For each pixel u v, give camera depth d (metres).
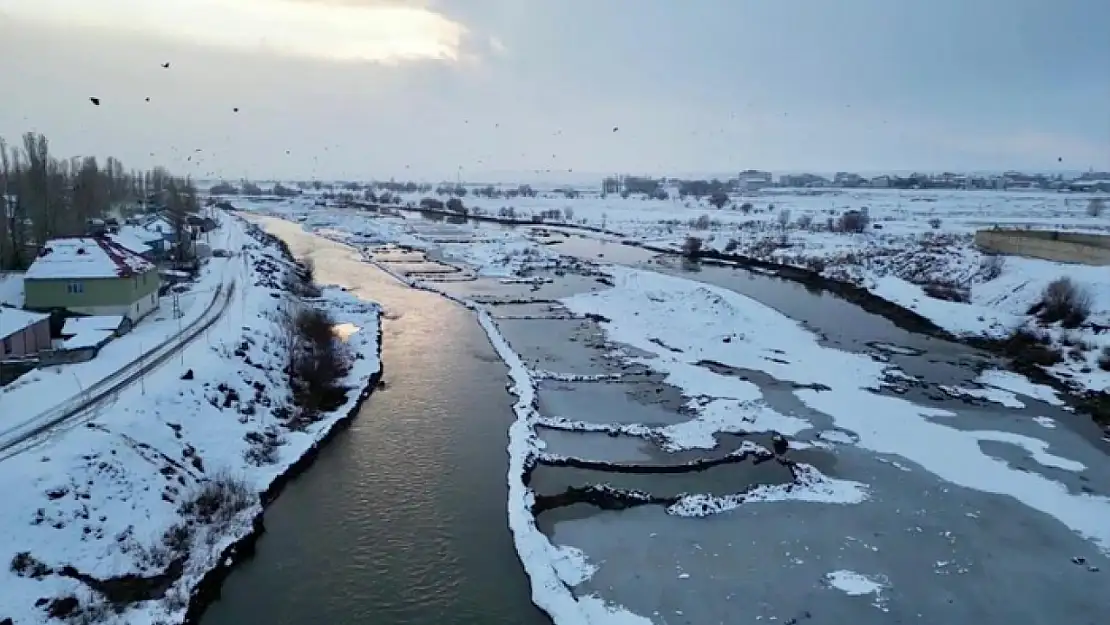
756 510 27.95
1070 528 27.05
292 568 23.58
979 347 51.25
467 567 23.77
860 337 53.78
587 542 25.62
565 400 39.28
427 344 50.25
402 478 29.89
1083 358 46.38
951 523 27.22
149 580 22.16
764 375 44.19
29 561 20.69
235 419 32.41
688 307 58.19
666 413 37.62
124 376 33.12
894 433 35.47
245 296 53.53
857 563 24.62
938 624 21.58
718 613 21.88
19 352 36.09
